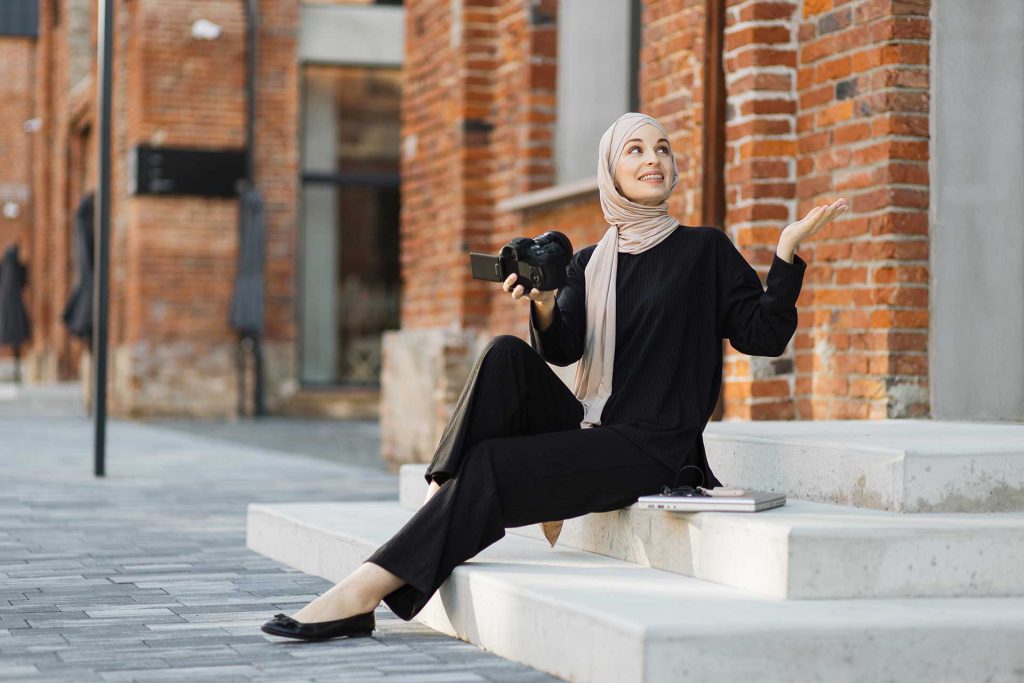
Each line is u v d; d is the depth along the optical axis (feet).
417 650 14.51
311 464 41.37
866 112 21.88
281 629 14.79
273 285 69.82
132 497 31.35
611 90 31.86
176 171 67.26
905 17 21.43
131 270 68.59
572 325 15.40
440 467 14.93
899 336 21.48
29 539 24.00
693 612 12.44
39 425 65.10
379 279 72.28
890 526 13.30
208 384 68.08
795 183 23.57
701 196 24.49
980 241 20.90
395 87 72.23
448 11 36.73
